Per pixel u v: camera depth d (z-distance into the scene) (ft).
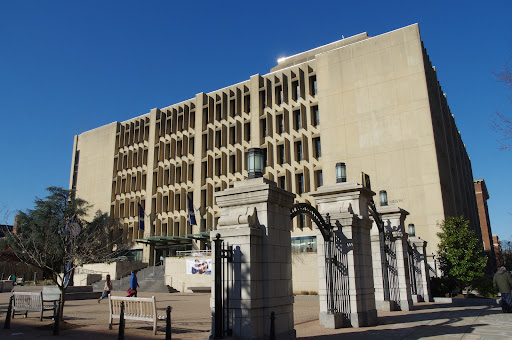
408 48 115.34
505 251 274.36
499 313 48.06
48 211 138.41
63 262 49.11
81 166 200.64
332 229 39.86
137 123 183.93
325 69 128.16
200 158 153.99
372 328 37.14
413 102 111.24
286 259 29.22
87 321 43.01
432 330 35.09
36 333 34.47
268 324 25.96
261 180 28.17
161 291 113.91
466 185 180.75
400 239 57.57
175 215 157.17
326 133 122.93
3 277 162.61
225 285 26.37
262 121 141.69
